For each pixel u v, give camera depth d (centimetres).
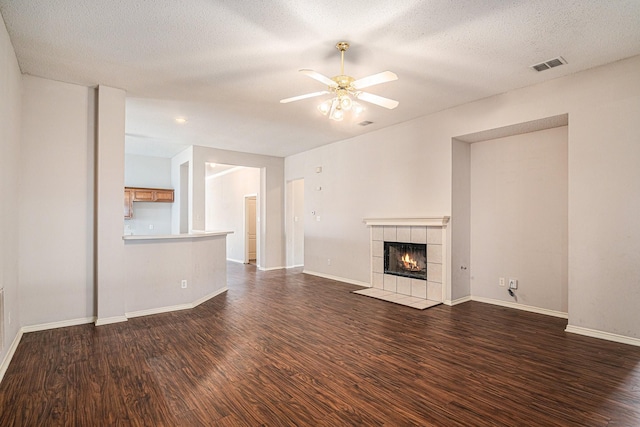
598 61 327
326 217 686
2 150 260
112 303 389
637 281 315
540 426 197
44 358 290
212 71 345
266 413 211
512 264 454
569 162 355
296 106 450
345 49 295
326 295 529
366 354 301
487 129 424
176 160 790
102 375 260
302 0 232
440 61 325
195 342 329
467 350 309
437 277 483
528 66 337
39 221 360
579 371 266
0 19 247
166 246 438
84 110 385
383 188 564
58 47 297
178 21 258
